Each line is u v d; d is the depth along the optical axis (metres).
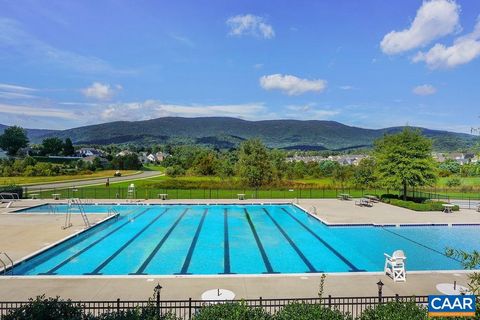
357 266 16.05
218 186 46.28
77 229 21.78
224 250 18.52
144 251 18.25
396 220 25.38
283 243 20.03
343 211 29.48
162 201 34.59
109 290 11.97
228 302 8.77
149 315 7.78
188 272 15.02
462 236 21.91
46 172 70.00
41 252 16.83
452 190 44.59
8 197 35.62
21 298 11.30
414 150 32.91
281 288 12.21
